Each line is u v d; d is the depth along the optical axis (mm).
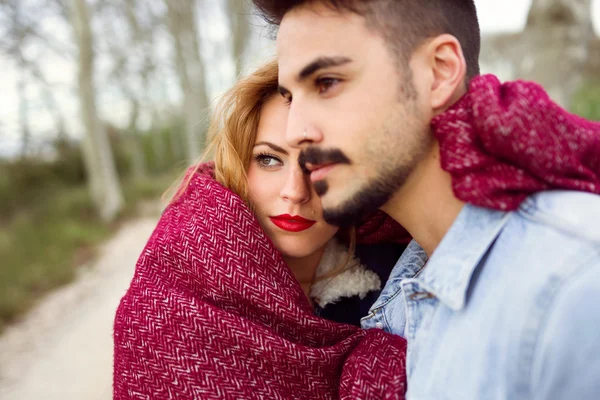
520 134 673
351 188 809
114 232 9133
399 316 1084
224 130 1162
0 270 5930
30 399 3312
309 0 785
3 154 11828
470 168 736
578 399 644
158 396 1003
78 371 3648
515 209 754
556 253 681
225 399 983
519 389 688
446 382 772
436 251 833
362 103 775
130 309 1086
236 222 1084
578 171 718
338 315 1288
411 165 802
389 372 944
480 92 715
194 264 1078
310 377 1039
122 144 17516
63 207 10156
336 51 770
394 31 768
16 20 11023
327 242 1279
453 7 810
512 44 10781
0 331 4508
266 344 1017
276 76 1094
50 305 5184
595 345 625
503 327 707
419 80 784
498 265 748
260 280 1064
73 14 9602
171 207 1254
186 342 1014
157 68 17422
